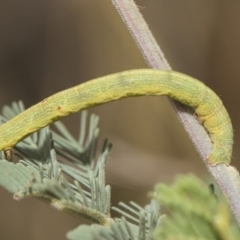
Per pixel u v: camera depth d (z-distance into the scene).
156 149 0.26
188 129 0.14
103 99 0.15
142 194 0.26
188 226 0.10
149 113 0.26
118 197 0.26
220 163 0.14
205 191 0.10
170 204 0.10
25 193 0.12
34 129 0.15
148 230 0.13
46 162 0.14
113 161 0.26
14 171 0.13
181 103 0.14
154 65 0.14
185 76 0.14
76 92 0.15
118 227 0.12
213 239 0.10
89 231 0.11
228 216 0.10
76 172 0.14
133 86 0.14
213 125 0.14
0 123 0.16
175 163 0.26
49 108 0.15
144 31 0.14
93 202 0.13
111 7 0.26
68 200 0.12
